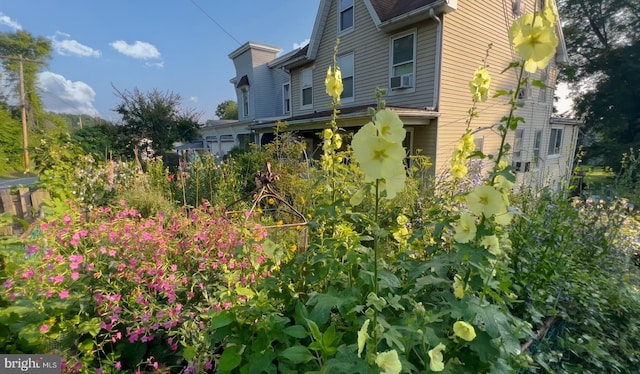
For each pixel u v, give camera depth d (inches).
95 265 70.4
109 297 63.9
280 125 253.4
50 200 138.9
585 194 133.2
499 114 404.8
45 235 72.7
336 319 53.2
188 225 93.4
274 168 214.4
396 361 33.2
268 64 728.3
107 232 79.4
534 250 84.9
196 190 217.3
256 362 39.6
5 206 127.0
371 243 83.6
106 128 581.9
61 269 64.9
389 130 41.8
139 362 63.2
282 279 59.8
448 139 346.0
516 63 49.3
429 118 332.8
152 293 71.5
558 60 492.4
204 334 57.7
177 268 77.9
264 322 42.4
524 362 52.7
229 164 246.8
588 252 108.2
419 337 40.7
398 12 348.5
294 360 37.8
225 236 84.4
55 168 169.2
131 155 577.6
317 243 68.8
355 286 54.6
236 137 685.3
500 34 387.5
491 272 49.7
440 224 58.2
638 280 109.9
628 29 738.2
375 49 387.9
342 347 37.6
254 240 76.1
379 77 388.2
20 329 54.4
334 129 82.5
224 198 194.4
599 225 116.6
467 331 40.9
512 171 48.6
